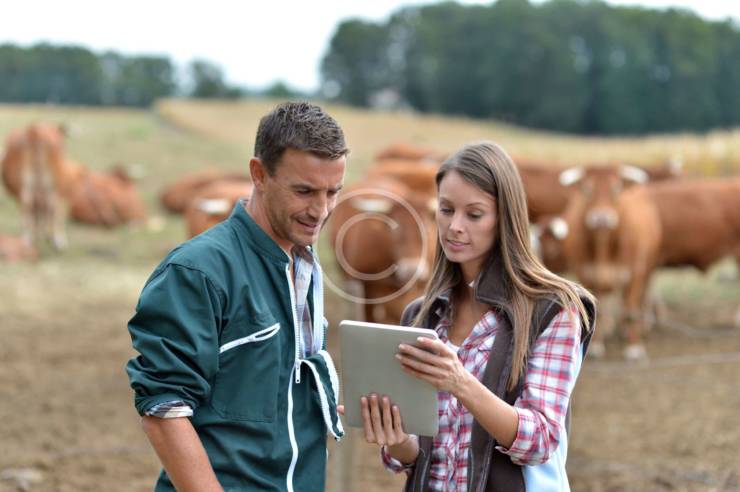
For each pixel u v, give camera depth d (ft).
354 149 127.54
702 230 35.04
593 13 242.99
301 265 8.46
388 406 8.13
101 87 305.94
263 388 7.89
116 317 33.09
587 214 30.12
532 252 8.55
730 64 242.37
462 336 8.86
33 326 31.01
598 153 85.10
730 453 19.56
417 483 8.60
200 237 7.99
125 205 61.62
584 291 8.45
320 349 8.63
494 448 8.24
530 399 8.09
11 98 296.10
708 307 37.35
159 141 113.91
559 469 8.46
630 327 29.66
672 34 238.89
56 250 49.93
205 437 7.82
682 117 238.68
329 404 8.31
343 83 317.01
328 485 17.08
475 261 8.82
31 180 49.29
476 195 8.44
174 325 7.54
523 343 8.12
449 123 190.60
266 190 7.93
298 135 7.61
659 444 20.34
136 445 19.90
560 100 243.60
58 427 20.98
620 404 23.89
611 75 238.07
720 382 25.94
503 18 256.32
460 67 265.75
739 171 72.13
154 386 7.45
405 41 304.71
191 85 331.16
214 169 90.27
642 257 31.19
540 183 42.01
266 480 7.94
